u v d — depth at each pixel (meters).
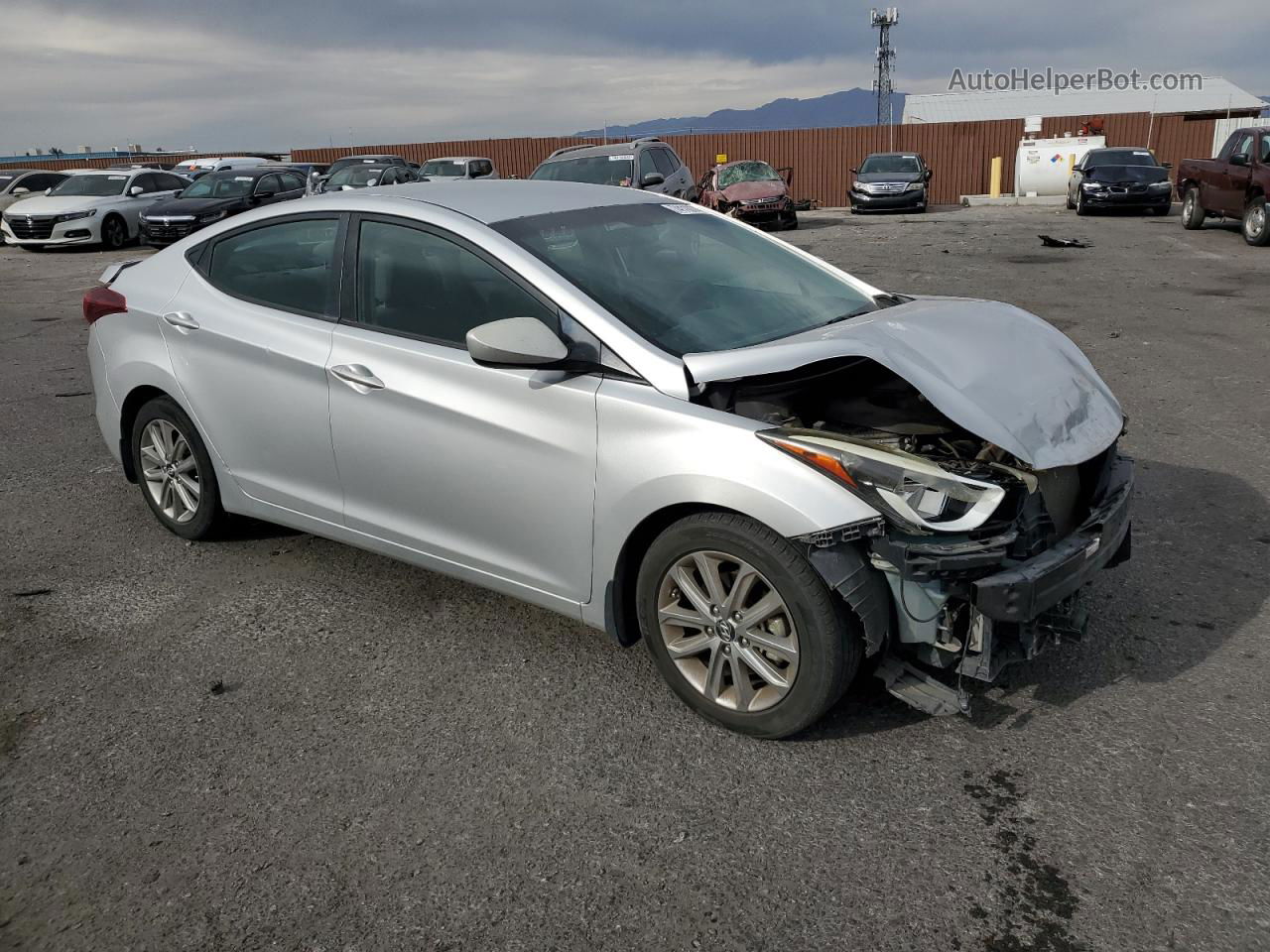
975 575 2.71
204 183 21.19
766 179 22.62
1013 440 2.83
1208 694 3.19
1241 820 2.61
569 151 16.52
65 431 6.72
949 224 21.70
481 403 3.34
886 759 2.94
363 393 3.64
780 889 2.45
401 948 2.30
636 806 2.77
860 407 3.31
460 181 4.18
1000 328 3.54
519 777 2.92
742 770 2.92
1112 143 31.62
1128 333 8.85
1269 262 13.59
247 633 3.85
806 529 2.71
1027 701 3.19
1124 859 2.49
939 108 46.16
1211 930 2.26
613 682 3.43
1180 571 4.07
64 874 2.58
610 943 2.29
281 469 4.06
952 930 2.29
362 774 2.95
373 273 3.71
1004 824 2.64
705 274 3.68
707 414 2.93
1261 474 5.15
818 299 3.79
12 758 3.08
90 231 20.56
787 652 2.90
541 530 3.30
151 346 4.41
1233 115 37.69
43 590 4.25
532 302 3.30
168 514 4.72
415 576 4.32
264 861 2.60
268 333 3.96
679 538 3.01
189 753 3.08
